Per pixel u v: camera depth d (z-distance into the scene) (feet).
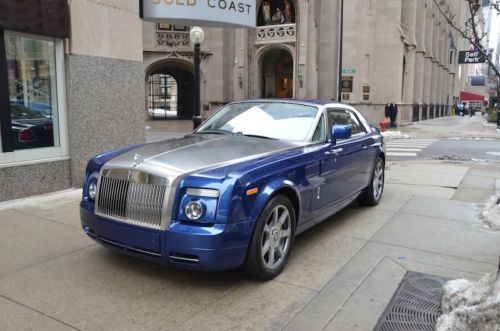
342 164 18.75
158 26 99.66
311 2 98.07
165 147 15.57
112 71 26.63
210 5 33.86
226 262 12.71
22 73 22.65
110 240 13.88
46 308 12.12
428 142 67.62
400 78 109.50
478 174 32.65
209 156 14.38
